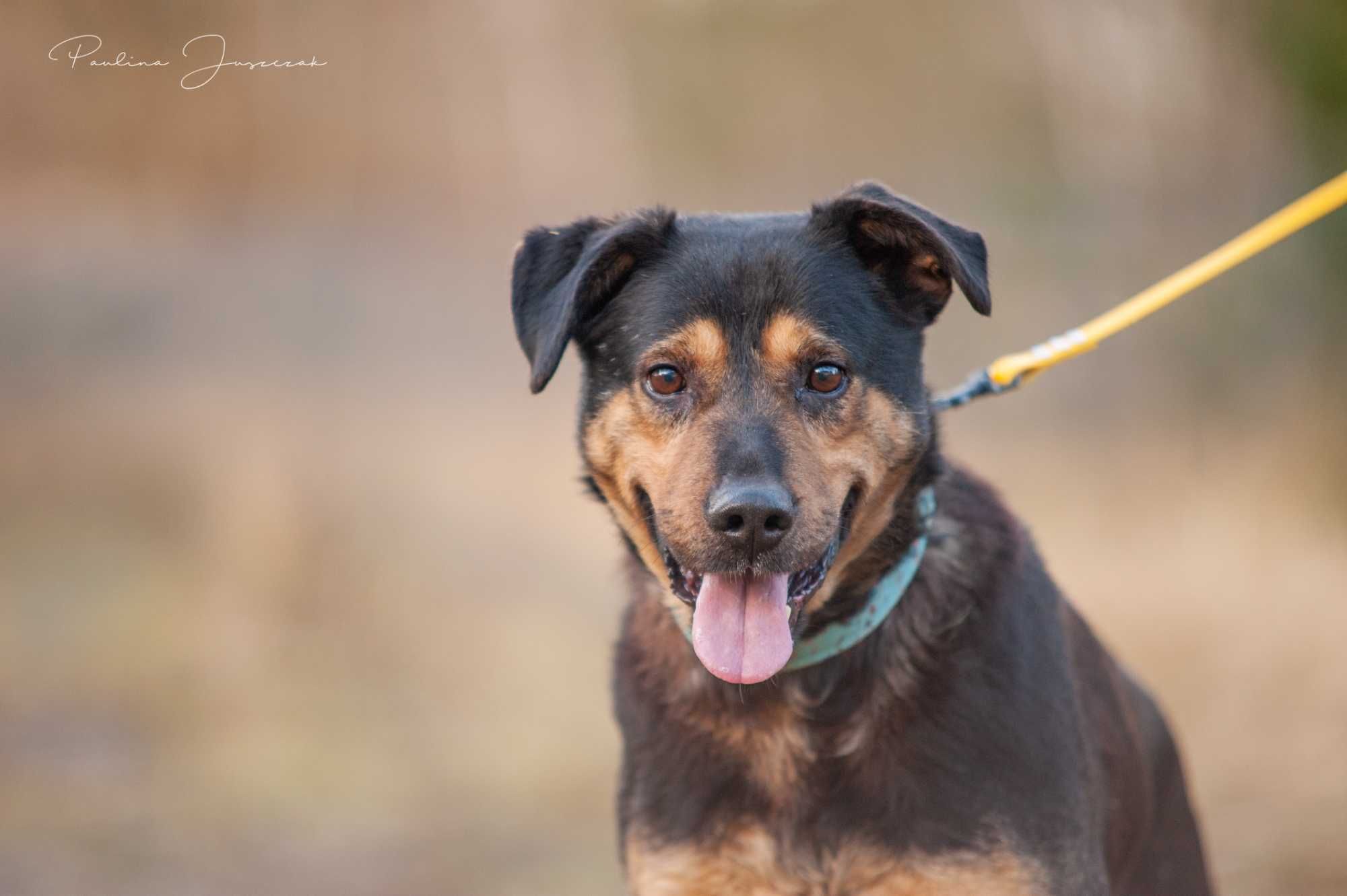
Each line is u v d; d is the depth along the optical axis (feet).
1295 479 40.88
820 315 14.87
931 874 14.06
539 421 60.03
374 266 71.41
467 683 35.12
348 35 71.51
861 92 87.71
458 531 45.34
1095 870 14.52
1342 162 38.83
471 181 76.38
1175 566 38.91
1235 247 17.60
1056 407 60.64
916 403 15.38
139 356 62.28
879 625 14.73
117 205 67.26
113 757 31.19
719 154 89.15
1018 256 71.41
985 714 14.23
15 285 63.67
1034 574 15.52
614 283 15.83
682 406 14.97
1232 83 52.03
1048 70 70.44
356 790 29.25
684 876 14.85
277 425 52.21
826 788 14.53
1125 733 16.56
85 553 44.83
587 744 31.55
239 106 67.97
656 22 86.53
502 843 27.17
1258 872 24.50
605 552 46.50
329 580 40.68
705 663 14.03
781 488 13.80
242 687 34.94
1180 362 49.62
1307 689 30.94
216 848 27.09
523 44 77.82
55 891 25.22
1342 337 41.29
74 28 62.28
